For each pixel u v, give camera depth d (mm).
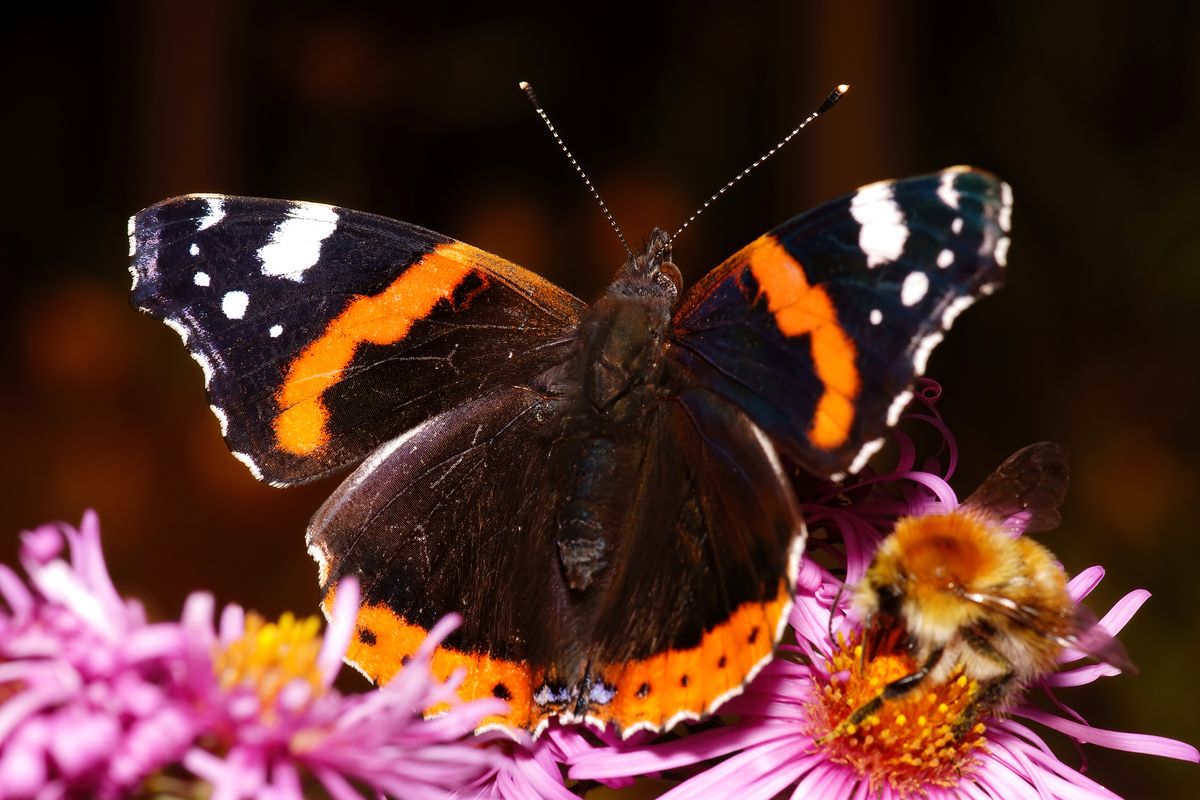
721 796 266
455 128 724
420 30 715
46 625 241
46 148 720
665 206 692
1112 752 453
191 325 273
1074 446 573
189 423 620
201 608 242
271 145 715
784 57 667
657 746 266
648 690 263
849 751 268
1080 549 531
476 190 730
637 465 268
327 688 247
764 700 270
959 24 626
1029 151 612
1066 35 612
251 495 583
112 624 242
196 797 241
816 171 633
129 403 635
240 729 241
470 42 709
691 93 703
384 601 269
